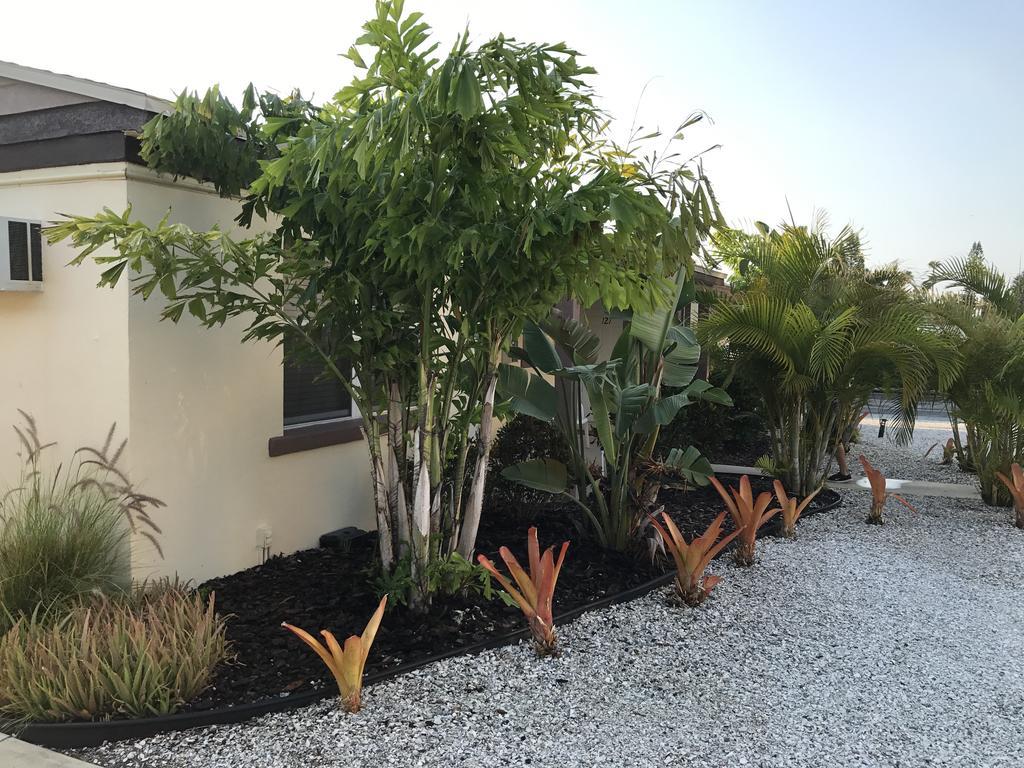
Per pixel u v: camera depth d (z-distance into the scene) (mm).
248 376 4824
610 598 4695
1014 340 8133
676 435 9391
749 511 5641
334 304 3826
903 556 6246
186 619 3477
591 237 3385
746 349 8000
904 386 7355
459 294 3750
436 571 4094
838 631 4492
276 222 4984
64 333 4270
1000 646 4371
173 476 4352
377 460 4230
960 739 3209
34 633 3297
